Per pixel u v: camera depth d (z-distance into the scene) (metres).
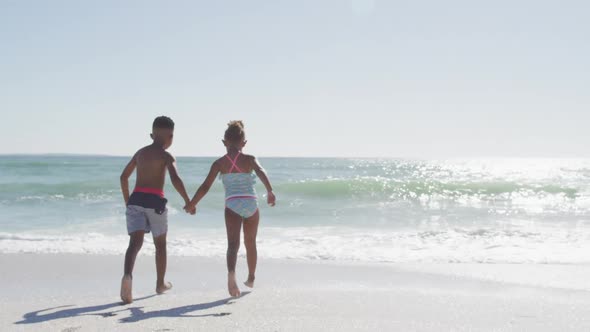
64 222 10.80
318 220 11.70
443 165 64.62
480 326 3.20
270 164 58.97
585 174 34.50
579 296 4.25
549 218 11.99
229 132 4.40
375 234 9.20
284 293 4.28
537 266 5.83
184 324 3.19
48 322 3.24
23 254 6.53
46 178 22.17
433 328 3.14
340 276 5.24
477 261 6.37
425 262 6.29
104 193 16.06
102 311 3.58
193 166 40.03
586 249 7.28
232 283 3.96
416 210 13.59
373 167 49.84
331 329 3.09
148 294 4.27
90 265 5.79
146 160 4.09
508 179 27.44
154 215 4.07
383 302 3.91
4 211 12.62
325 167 47.22
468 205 14.72
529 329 3.15
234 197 4.25
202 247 7.31
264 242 8.10
